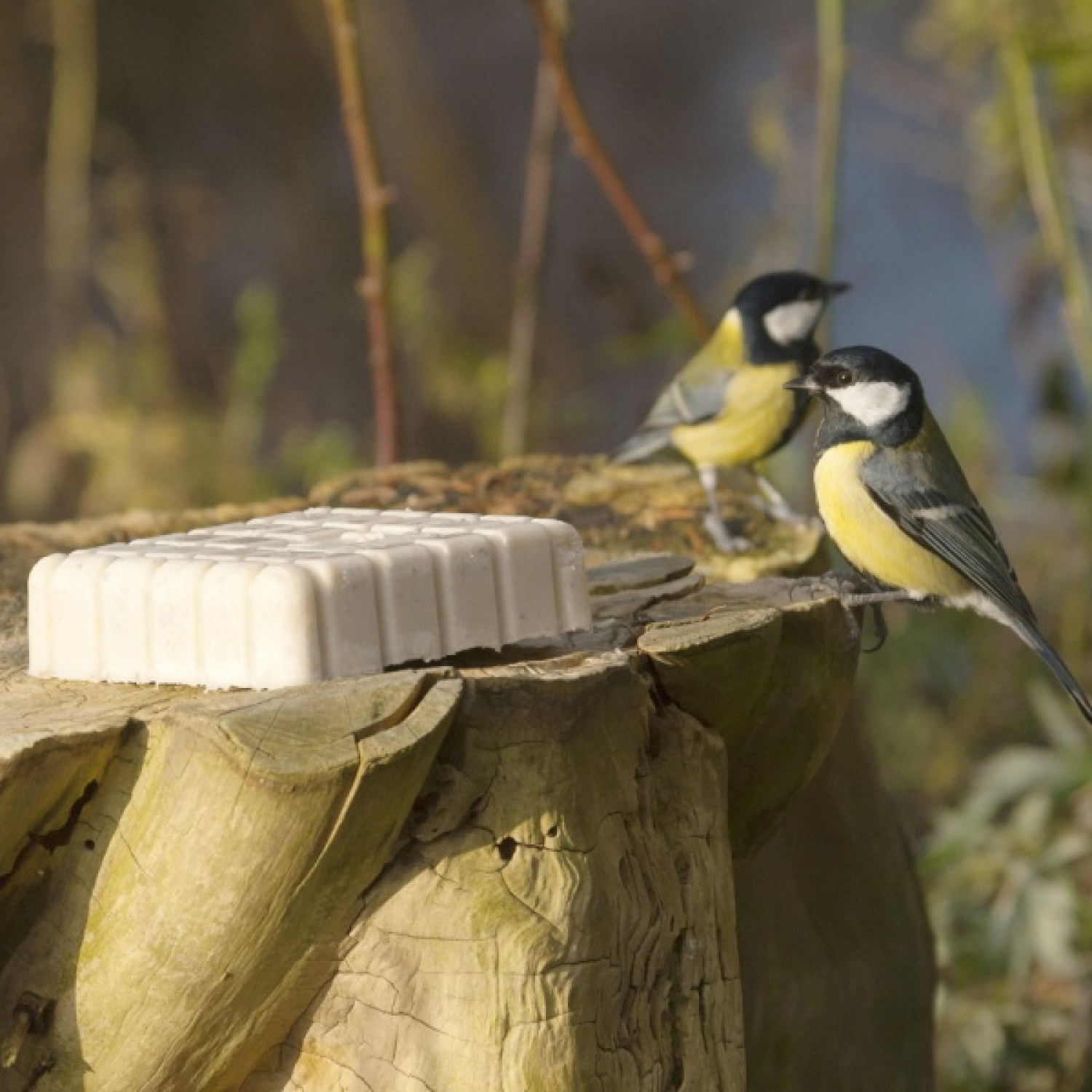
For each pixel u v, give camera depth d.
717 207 23.92
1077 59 9.64
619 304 12.16
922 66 20.16
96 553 4.80
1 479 17.75
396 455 10.07
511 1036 4.24
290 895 4.13
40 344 18.41
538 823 4.31
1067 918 8.70
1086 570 11.16
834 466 6.50
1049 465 11.92
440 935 4.28
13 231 18.67
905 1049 7.01
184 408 14.64
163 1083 4.38
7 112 18.56
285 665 4.34
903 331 18.83
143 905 4.20
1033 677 10.76
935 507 6.40
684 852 4.76
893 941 6.98
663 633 4.81
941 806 10.88
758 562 6.89
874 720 11.06
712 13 24.98
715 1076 4.79
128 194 15.88
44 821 4.20
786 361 7.58
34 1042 4.36
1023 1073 8.79
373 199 9.88
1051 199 9.56
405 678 4.21
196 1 20.17
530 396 13.30
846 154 20.98
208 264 19.70
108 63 19.66
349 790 3.98
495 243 21.02
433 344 15.37
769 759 5.30
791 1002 6.45
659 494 7.73
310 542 4.85
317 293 20.69
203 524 7.38
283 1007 4.38
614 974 4.40
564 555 4.82
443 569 4.56
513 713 4.27
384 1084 4.34
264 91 20.70
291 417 18.17
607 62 24.89
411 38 20.89
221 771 4.02
